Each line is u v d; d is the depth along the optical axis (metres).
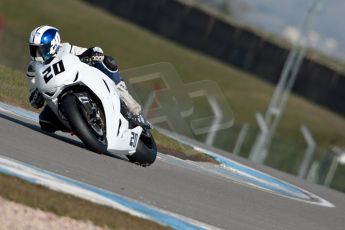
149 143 38.22
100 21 198.50
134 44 190.75
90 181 28.61
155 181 34.12
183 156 50.03
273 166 88.50
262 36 198.50
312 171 87.12
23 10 192.38
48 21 190.38
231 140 86.94
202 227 27.08
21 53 92.75
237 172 51.34
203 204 32.25
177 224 26.14
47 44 33.84
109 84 34.62
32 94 35.47
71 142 37.88
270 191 45.22
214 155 56.69
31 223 21.14
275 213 36.06
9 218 20.97
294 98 188.38
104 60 35.03
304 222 35.97
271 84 194.38
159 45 194.38
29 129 37.72
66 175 28.16
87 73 34.00
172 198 31.20
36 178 25.28
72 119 33.81
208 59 197.75
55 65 33.81
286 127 168.88
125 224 23.62
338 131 174.25
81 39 186.88
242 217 32.06
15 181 23.62
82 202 24.06
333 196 54.66
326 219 39.44
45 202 22.66
